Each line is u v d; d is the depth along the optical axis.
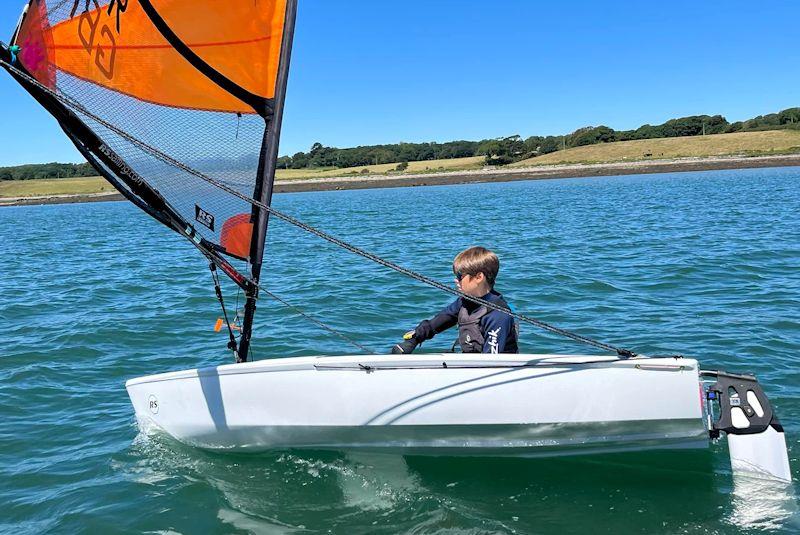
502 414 3.41
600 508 3.13
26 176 105.06
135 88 3.53
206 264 12.97
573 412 3.35
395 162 109.31
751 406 3.32
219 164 3.79
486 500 3.24
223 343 6.77
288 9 3.76
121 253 16.02
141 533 3.15
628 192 34.91
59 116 3.25
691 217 18.70
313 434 3.67
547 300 8.27
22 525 3.30
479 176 75.25
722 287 8.59
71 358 6.38
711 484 3.30
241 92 3.76
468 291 3.73
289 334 6.95
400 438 3.56
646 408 3.30
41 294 10.10
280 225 23.83
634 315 7.29
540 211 24.73
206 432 3.92
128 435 4.36
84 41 3.30
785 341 5.98
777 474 3.22
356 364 3.59
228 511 3.29
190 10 3.56
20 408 5.03
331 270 11.41
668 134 92.56
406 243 15.64
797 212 18.27
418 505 3.23
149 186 3.56
